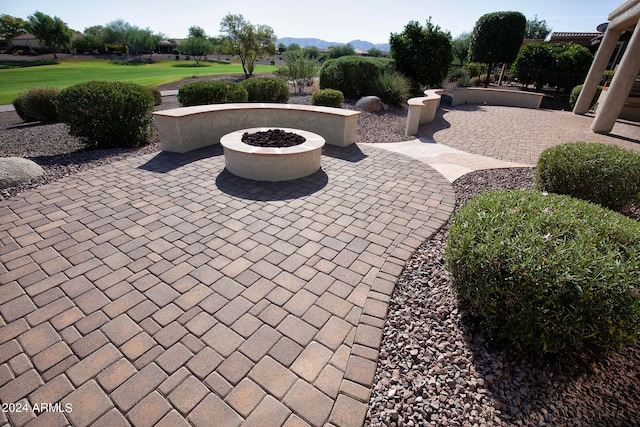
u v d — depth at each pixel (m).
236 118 7.34
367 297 2.64
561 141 8.54
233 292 2.64
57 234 3.39
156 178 5.01
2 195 4.26
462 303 2.45
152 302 2.50
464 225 2.38
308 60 16.64
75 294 2.56
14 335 2.18
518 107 15.11
